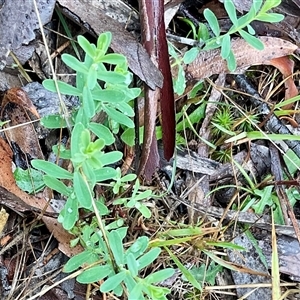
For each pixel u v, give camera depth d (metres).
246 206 0.36
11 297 0.31
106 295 0.32
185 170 0.36
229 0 0.30
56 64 0.33
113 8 0.32
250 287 0.35
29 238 0.32
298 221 0.37
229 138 0.37
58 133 0.33
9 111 0.31
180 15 0.36
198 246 0.34
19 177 0.31
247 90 0.38
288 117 0.38
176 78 0.34
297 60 0.39
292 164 0.37
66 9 0.31
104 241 0.29
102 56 0.24
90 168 0.24
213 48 0.32
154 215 0.34
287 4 0.37
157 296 0.25
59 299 0.32
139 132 0.33
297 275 0.35
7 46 0.31
